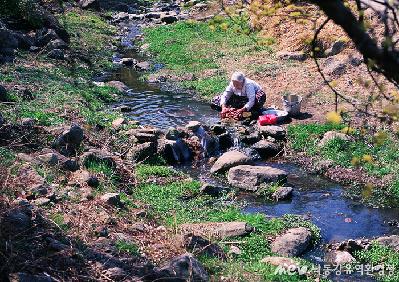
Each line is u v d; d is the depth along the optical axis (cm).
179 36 2197
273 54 1869
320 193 1059
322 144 1219
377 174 1098
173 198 993
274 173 1086
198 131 1277
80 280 625
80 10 2639
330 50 1700
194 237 779
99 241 712
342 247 866
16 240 644
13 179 773
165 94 1619
